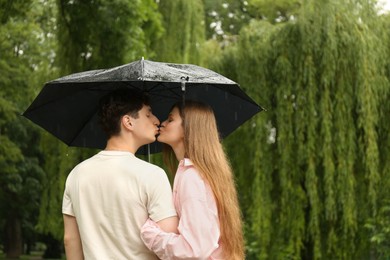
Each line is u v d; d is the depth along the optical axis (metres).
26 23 21.81
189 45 14.79
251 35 14.44
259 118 14.11
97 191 3.17
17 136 29.34
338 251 13.82
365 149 13.51
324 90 13.61
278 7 15.59
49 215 16.48
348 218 13.40
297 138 13.73
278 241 14.12
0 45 21.47
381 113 13.79
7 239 37.00
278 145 13.85
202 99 3.89
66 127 3.81
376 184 13.48
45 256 40.41
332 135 13.54
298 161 13.77
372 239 13.05
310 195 13.55
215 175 3.25
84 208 3.19
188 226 3.08
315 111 13.69
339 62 13.55
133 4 12.41
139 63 3.26
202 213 3.11
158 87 3.77
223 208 3.23
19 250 37.00
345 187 13.43
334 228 13.79
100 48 12.88
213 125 3.38
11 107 22.28
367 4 13.93
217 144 3.34
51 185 16.14
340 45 13.55
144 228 3.09
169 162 3.81
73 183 3.24
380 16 14.10
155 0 15.07
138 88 3.74
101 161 3.21
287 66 13.90
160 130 3.44
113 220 3.14
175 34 14.80
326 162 13.44
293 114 13.89
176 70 3.32
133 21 12.60
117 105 3.24
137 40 12.82
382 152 13.94
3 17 12.31
